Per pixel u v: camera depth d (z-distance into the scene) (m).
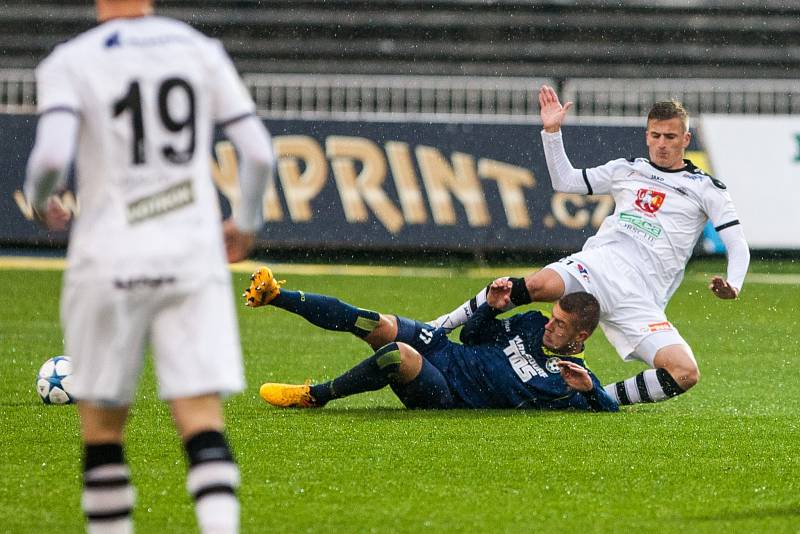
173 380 11.70
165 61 11.98
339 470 18.56
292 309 23.61
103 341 11.83
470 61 76.62
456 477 18.17
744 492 17.45
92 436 12.44
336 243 55.06
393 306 44.25
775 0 77.88
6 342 34.53
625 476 18.42
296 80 66.56
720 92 67.62
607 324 25.75
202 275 11.81
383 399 26.17
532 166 56.16
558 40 77.12
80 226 11.92
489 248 55.44
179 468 18.58
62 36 75.94
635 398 25.00
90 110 11.80
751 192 57.16
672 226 25.84
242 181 12.30
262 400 25.55
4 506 16.06
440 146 56.09
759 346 37.16
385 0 77.25
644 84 67.75
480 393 24.47
